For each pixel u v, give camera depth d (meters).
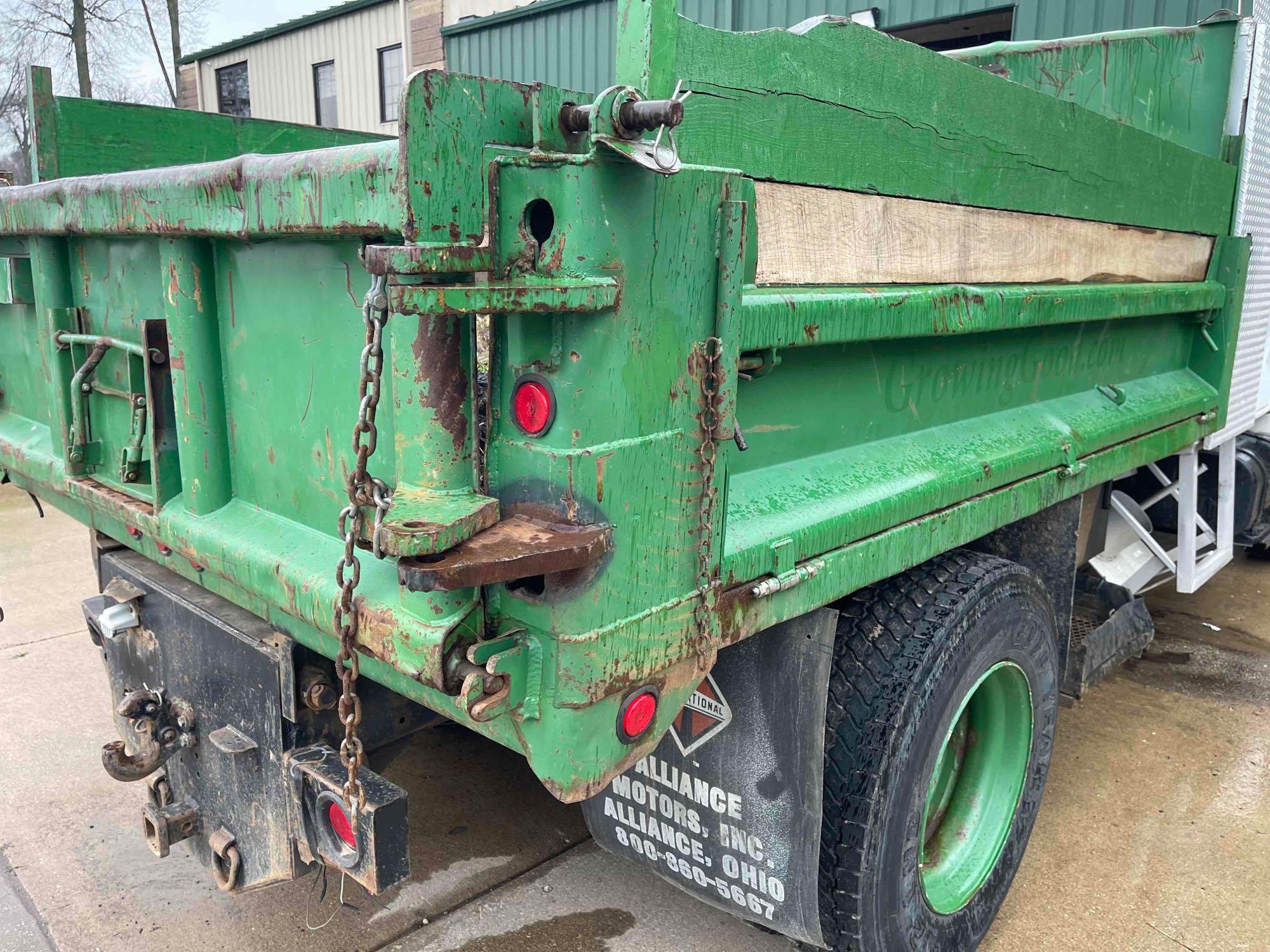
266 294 1.68
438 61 13.98
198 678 2.09
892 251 1.99
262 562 1.67
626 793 2.27
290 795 1.85
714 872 2.18
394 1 14.76
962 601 2.14
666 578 1.46
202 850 2.19
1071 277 2.74
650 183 1.32
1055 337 2.74
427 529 1.20
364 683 1.96
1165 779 3.46
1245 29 3.58
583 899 2.73
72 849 2.88
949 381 2.30
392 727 2.04
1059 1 6.47
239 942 2.50
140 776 2.04
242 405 1.80
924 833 2.31
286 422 1.70
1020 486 2.46
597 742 1.44
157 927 2.55
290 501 1.73
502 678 1.34
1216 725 3.88
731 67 1.51
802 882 2.02
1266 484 5.03
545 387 1.31
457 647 1.36
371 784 1.68
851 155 1.83
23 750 3.44
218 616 2.00
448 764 3.48
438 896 2.72
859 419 2.02
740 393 1.68
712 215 1.44
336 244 1.50
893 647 2.05
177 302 1.78
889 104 1.90
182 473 1.88
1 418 2.70
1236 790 3.39
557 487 1.32
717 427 1.50
